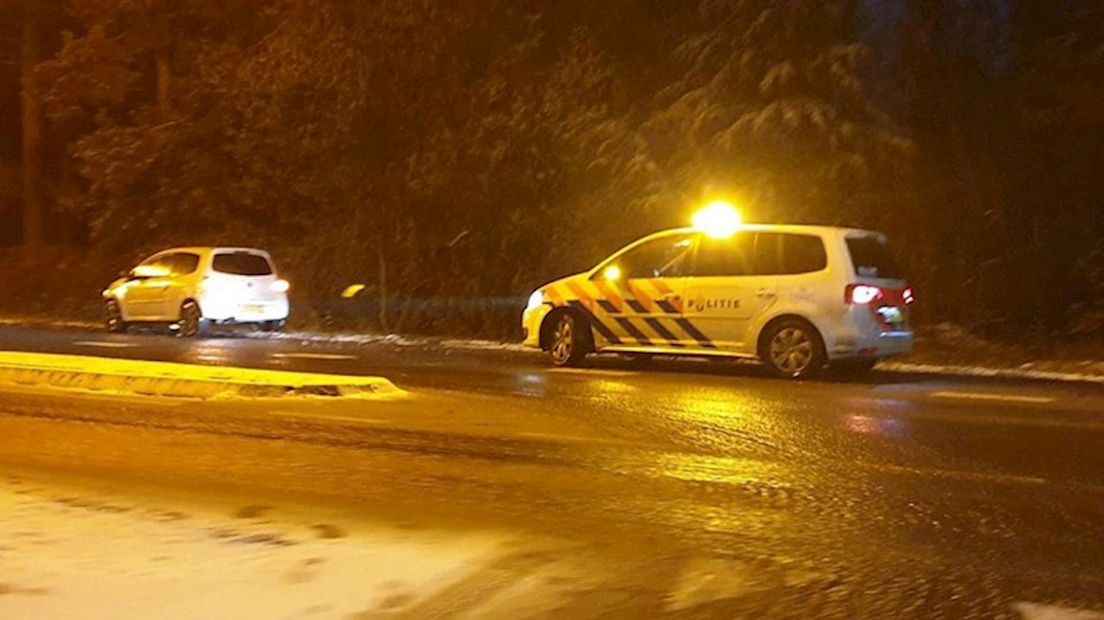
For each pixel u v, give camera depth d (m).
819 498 9.34
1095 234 23.88
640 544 8.04
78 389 15.55
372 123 26.48
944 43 24.81
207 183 32.22
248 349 21.92
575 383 16.20
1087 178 23.92
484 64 26.50
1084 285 23.73
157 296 25.89
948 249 24.41
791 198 23.17
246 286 25.61
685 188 23.95
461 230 27.31
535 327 18.72
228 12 32.09
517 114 25.91
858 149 22.83
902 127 23.80
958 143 24.83
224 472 10.34
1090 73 23.11
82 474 10.22
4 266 37.97
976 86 24.88
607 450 11.28
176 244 32.94
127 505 9.02
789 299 16.64
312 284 29.66
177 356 20.17
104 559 7.35
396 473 10.29
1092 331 22.69
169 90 32.91
